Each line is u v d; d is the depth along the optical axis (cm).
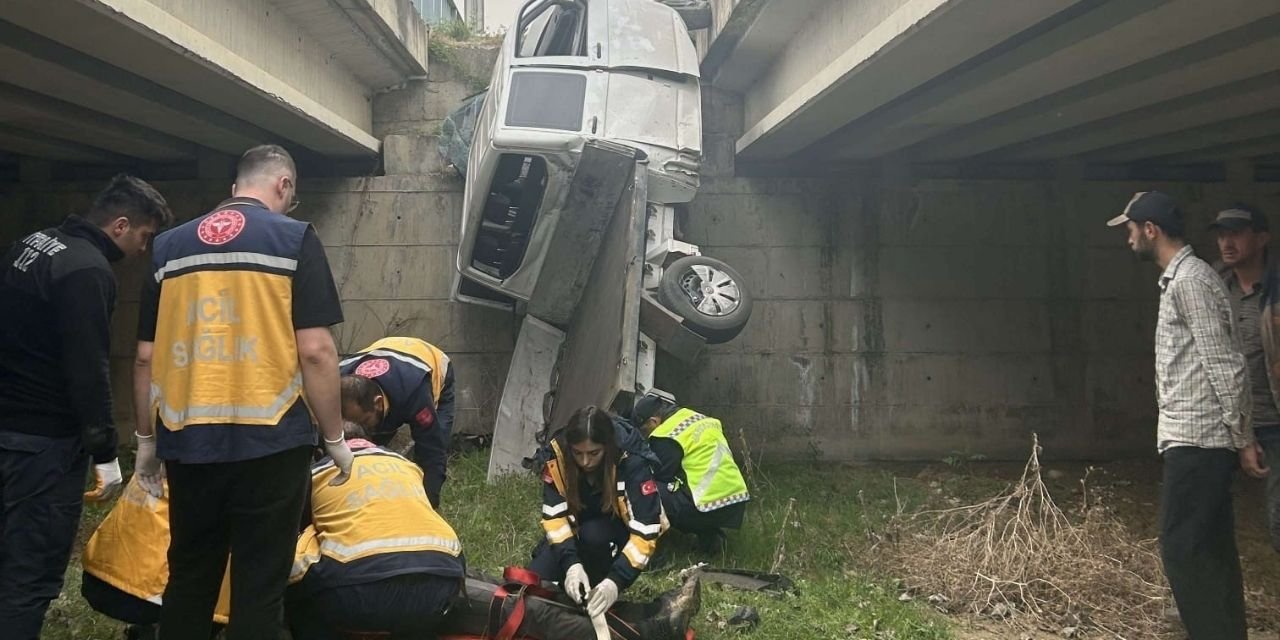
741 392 909
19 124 700
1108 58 523
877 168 932
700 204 916
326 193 910
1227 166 926
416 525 353
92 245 352
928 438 913
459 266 789
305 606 350
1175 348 393
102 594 357
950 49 527
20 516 338
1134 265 923
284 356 296
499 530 600
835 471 862
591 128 695
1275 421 420
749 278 916
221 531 311
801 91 682
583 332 713
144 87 625
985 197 920
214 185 891
